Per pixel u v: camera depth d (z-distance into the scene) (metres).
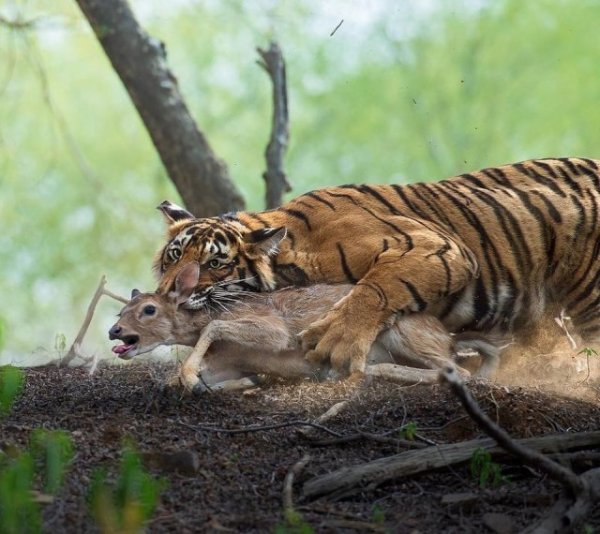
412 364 11.50
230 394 10.62
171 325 11.45
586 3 40.94
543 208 12.56
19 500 7.07
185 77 39.91
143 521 7.24
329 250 11.84
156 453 8.55
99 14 19.12
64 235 38.03
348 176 40.84
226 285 11.73
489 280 12.21
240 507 7.96
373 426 9.63
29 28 20.92
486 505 8.10
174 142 19.25
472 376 11.45
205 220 12.23
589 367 12.01
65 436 8.05
